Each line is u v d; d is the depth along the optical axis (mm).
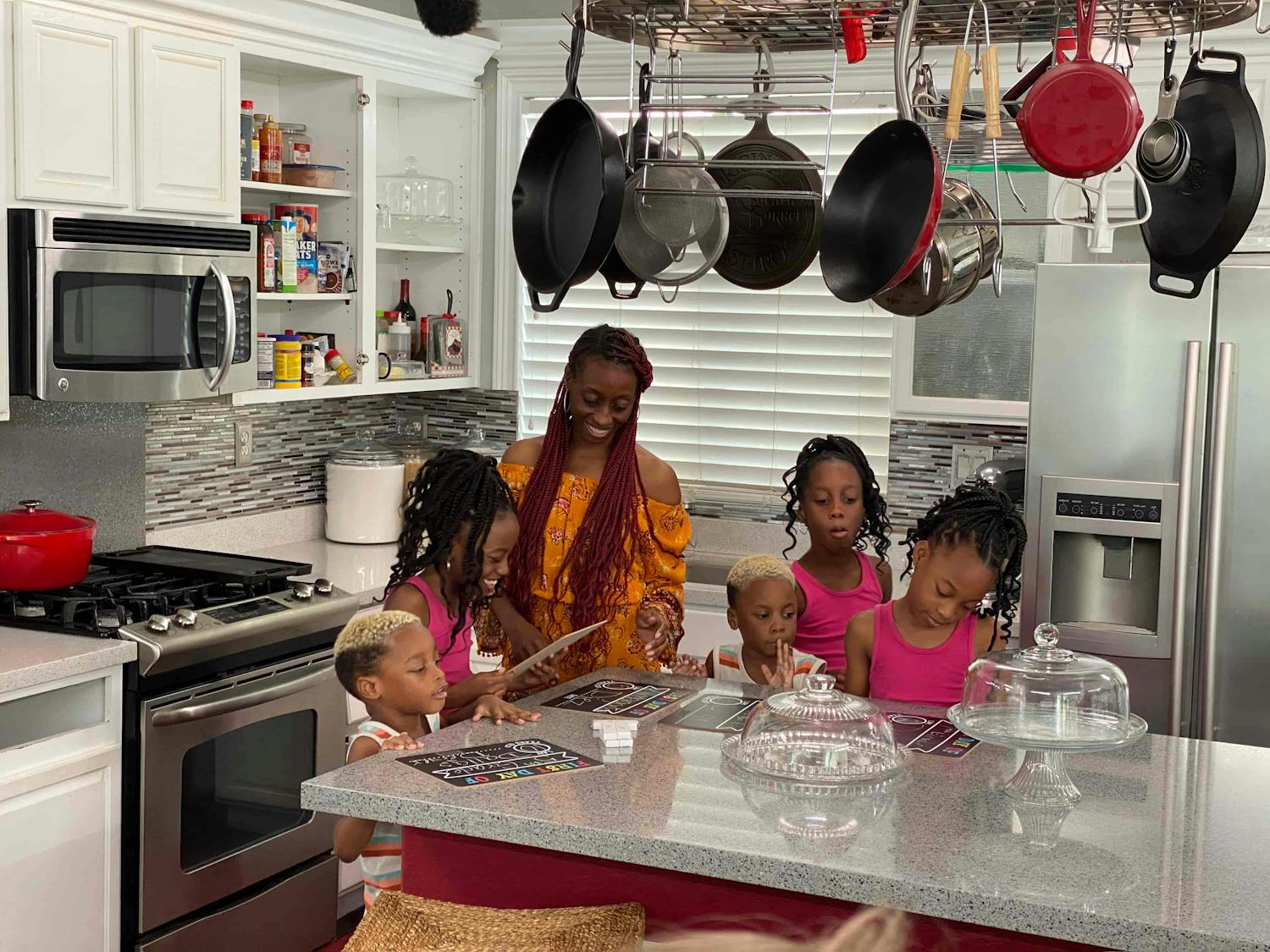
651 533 2754
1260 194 1947
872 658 2434
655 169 2139
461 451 2453
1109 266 3156
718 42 2273
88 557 3137
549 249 2113
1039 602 3256
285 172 3840
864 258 1916
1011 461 4059
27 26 2908
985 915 1470
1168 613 3141
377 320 4398
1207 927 1391
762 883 1574
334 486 4277
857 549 3010
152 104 3199
